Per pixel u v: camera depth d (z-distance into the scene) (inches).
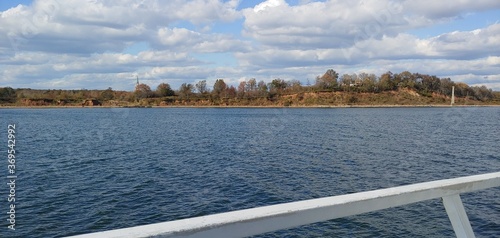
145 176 887.7
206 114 4702.3
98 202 666.8
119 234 66.8
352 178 874.8
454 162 1095.6
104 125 2755.9
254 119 3543.3
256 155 1234.6
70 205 648.4
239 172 938.7
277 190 757.9
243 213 80.3
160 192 737.6
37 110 5674.2
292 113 4815.5
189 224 72.7
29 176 876.0
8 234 518.0
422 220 519.2
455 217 113.8
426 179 872.3
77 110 5762.8
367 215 538.9
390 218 527.2
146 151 1336.1
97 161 1103.6
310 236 478.3
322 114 4505.4
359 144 1552.7
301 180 848.9
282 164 1056.2
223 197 705.6
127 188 767.7
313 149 1389.0
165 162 1091.3
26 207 633.6
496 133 2071.9
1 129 2284.7
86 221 573.3
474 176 124.1
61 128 2445.9
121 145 1521.9
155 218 590.2
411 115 4269.2
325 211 89.4
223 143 1599.4
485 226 521.0
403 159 1147.9
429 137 1856.5
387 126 2625.5
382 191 102.3
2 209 620.7
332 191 755.4
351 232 487.8
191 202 673.0
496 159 1147.3
